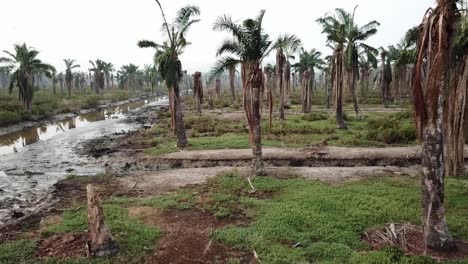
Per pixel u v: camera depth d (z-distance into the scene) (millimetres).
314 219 12164
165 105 81500
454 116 15727
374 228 11445
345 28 31969
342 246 10266
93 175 20484
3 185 19500
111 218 12945
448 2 9188
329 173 18781
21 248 10875
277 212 12859
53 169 23125
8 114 43875
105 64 103688
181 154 23672
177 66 25188
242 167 20766
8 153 29172
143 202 14680
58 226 12406
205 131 34125
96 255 10211
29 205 16062
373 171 18953
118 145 29859
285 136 29016
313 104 61812
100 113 64875
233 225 12195
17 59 50750
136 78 140375
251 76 17750
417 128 10328
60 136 37656
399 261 9352
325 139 26625
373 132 26406
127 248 10672
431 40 9430
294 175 18531
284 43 17734
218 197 14984
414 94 9906
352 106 56062
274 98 64938
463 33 13117
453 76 15055
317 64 54125
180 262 9938
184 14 24172
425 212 10133
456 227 11352
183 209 13945
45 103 60906
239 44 17375
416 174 18219
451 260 9383
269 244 10633
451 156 16688
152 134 34500
